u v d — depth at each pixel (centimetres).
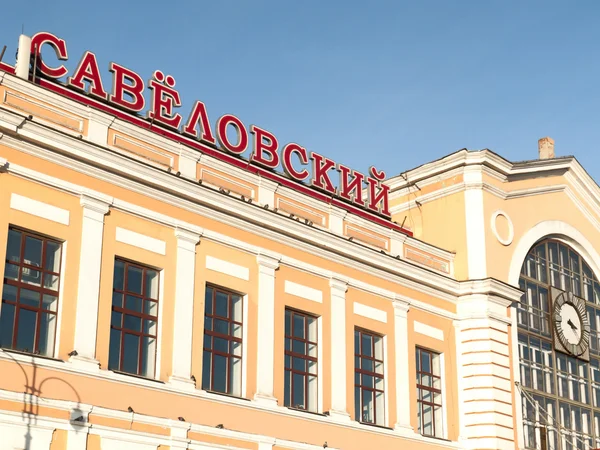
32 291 2281
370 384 3120
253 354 2744
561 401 3809
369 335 3175
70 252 2362
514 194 3834
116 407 2350
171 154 2680
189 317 2597
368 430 3019
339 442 2909
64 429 2225
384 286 3262
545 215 3994
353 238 3212
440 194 3747
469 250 3600
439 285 3450
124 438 2342
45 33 2612
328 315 3019
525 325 3756
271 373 2770
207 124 2911
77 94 2622
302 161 3209
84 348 2328
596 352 4119
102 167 2458
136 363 2462
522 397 3591
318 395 2914
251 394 2703
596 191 4278
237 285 2755
